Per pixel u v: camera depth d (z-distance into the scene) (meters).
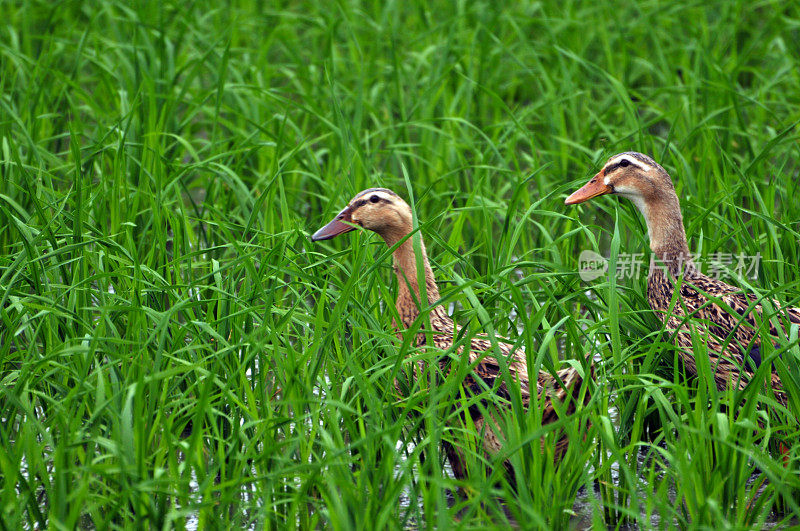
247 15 22.52
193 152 14.20
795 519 9.20
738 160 16.47
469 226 14.95
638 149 15.91
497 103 17.91
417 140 18.42
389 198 11.31
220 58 18.78
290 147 15.64
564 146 16.56
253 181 16.16
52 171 15.26
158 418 8.98
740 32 23.61
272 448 8.44
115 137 15.41
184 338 10.46
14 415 9.50
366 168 14.65
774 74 19.59
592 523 8.89
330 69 17.58
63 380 9.91
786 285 9.52
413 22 23.47
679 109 15.94
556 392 9.16
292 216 14.18
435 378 9.36
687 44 21.33
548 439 8.70
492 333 9.00
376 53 20.59
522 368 10.09
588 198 12.13
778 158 16.50
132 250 11.09
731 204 12.23
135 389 8.21
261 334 9.66
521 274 14.09
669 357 10.86
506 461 9.34
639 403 9.38
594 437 8.92
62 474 7.89
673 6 21.80
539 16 23.75
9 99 16.14
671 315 10.95
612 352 10.05
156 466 8.71
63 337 10.70
